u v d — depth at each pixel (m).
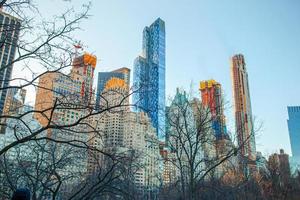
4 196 21.50
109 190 16.47
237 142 34.22
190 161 31.17
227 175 42.75
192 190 30.33
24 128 19.17
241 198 45.19
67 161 22.70
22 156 23.58
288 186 53.00
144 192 38.50
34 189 19.53
